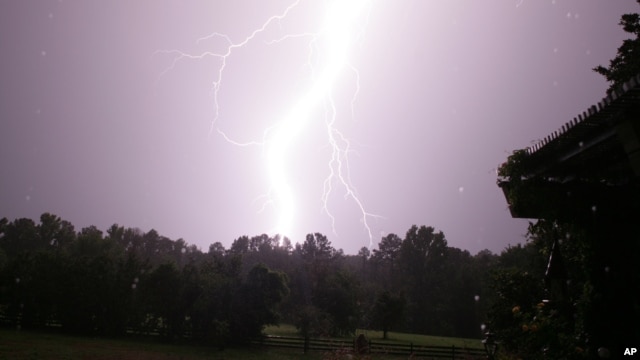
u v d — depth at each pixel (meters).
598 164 7.16
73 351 23.16
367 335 47.34
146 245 89.56
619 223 6.96
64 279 32.28
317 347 28.20
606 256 6.98
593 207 7.07
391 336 49.50
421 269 73.38
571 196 7.20
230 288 30.61
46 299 32.31
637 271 6.73
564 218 7.46
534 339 7.89
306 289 50.81
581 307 7.25
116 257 35.09
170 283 31.44
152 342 29.81
